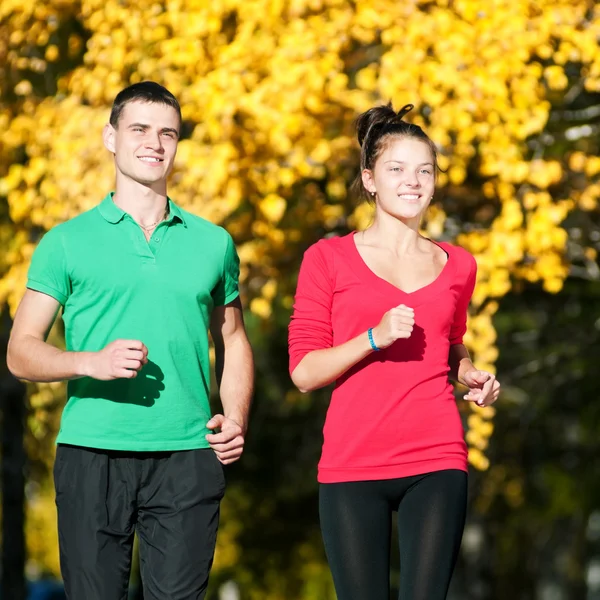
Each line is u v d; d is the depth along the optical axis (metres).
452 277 10.53
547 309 29.34
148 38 17.62
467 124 16.91
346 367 10.02
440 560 10.00
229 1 17.11
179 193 17.59
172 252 10.31
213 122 16.73
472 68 17.00
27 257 18.80
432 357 10.28
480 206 20.33
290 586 41.75
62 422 10.27
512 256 17.58
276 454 37.69
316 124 17.62
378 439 10.15
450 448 10.18
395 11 17.05
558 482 37.59
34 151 19.05
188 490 10.23
